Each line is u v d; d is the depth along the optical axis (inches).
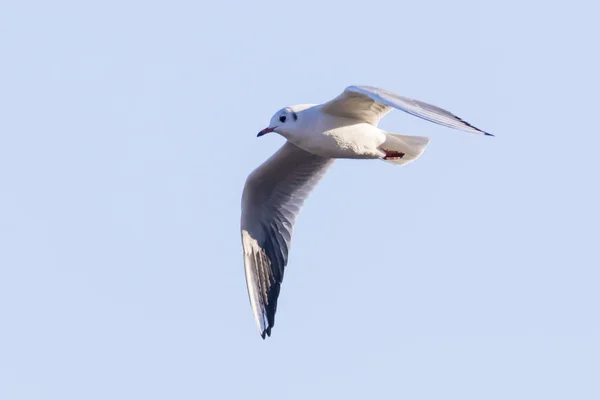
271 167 612.4
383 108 565.3
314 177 627.8
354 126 565.9
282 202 629.6
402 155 581.0
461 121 500.1
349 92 538.3
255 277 621.9
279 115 570.3
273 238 628.4
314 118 562.9
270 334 619.2
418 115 494.6
